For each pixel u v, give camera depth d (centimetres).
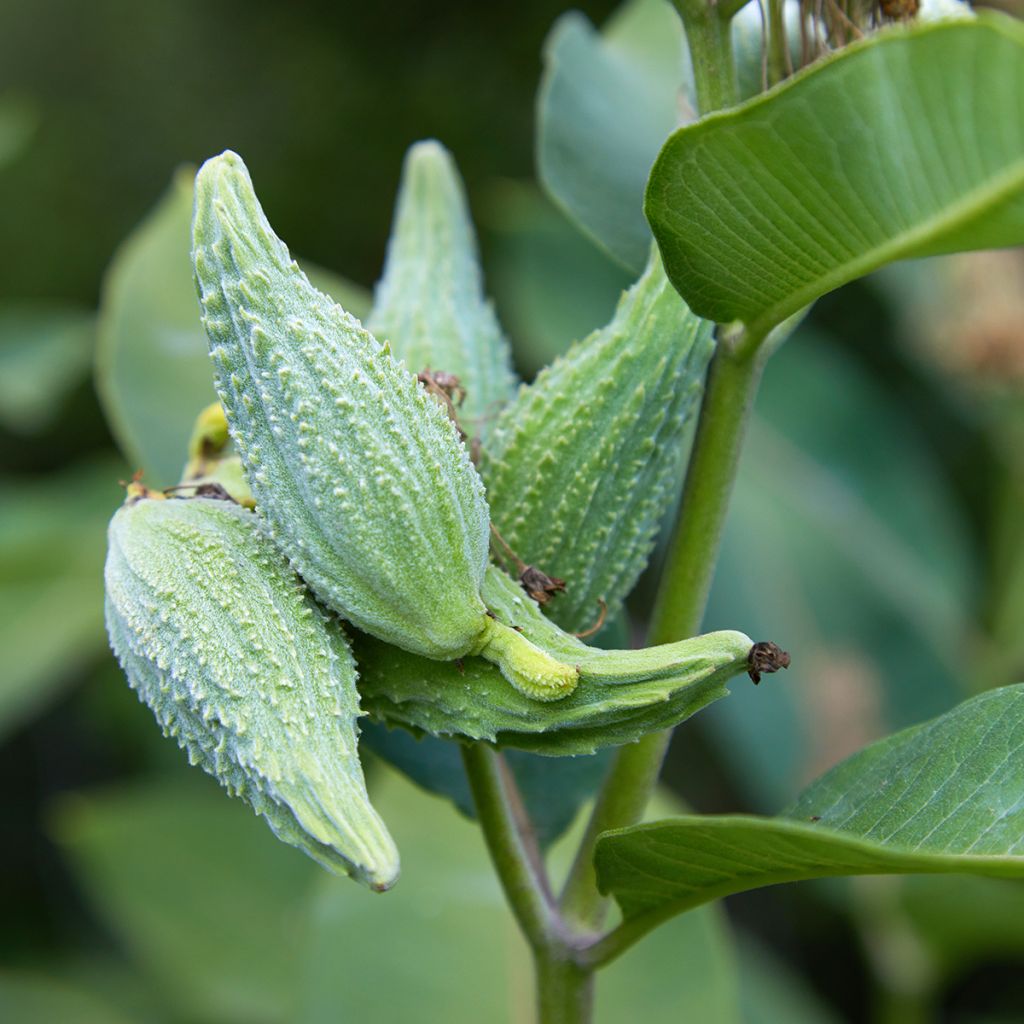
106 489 139
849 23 67
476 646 65
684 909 69
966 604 129
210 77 211
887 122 63
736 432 68
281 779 64
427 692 65
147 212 211
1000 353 120
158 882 130
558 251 123
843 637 123
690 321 68
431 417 64
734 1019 87
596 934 71
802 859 66
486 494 68
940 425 176
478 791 70
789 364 137
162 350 82
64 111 211
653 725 64
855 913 123
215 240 64
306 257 206
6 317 140
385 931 90
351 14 206
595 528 68
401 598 64
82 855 131
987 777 67
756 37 70
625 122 79
